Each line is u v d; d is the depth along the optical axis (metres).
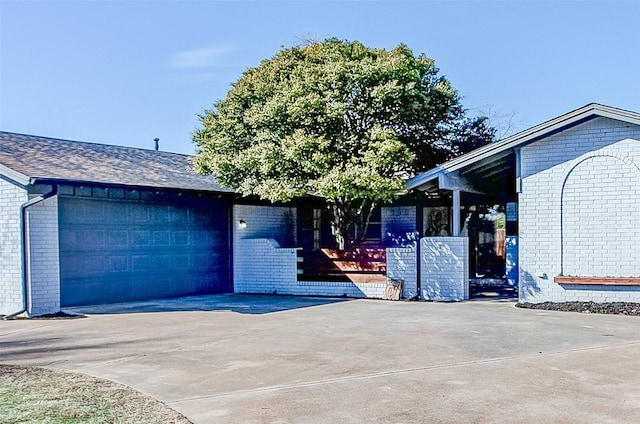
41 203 11.43
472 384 5.64
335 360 6.82
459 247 13.06
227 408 4.98
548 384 5.62
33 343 8.26
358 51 13.51
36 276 11.28
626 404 4.96
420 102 13.33
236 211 15.99
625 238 11.06
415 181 12.91
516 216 15.91
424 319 10.09
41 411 4.84
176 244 14.64
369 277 13.97
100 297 12.86
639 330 8.66
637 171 10.95
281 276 15.19
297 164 12.88
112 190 13.13
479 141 15.70
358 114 13.16
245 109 13.83
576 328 8.89
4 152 12.35
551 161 11.75
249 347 7.70
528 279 11.97
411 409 4.89
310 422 4.60
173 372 6.33
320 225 17.45
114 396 5.33
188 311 11.65
